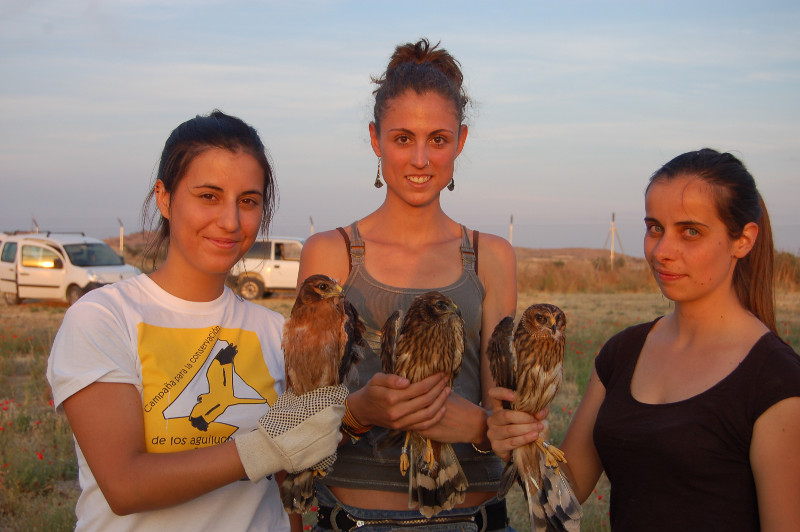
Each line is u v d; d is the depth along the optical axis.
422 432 2.75
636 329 3.00
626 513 2.66
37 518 5.54
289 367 2.73
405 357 2.89
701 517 2.48
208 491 2.25
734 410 2.45
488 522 3.15
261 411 2.58
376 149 3.39
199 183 2.45
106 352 2.31
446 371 2.92
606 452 2.76
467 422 2.82
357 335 2.98
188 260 2.52
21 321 17.30
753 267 2.70
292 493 2.61
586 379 9.91
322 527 3.14
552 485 2.74
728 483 2.46
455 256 3.21
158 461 2.20
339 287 2.75
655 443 2.56
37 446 7.10
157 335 2.47
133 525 2.33
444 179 3.10
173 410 2.40
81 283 20.23
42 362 11.47
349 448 3.03
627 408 2.74
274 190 2.80
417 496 2.84
